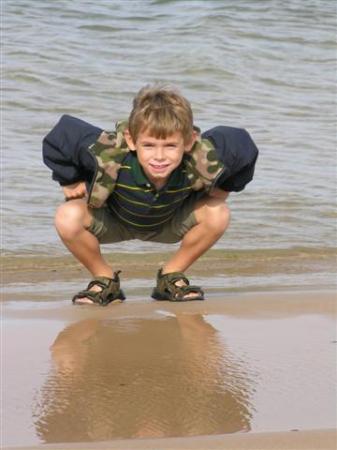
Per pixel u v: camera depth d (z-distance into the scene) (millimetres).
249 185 8281
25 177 8219
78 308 4695
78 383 3359
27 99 11508
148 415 3010
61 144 4566
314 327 4184
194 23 15945
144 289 5508
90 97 11805
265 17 16609
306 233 7078
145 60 13812
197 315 4457
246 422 2945
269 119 11172
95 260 4941
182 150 4293
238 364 3580
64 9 16344
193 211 4871
